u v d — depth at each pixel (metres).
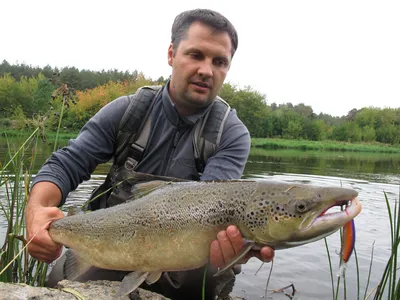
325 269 1.11
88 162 0.84
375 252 1.26
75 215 0.69
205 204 0.61
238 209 0.59
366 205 1.96
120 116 0.85
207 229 0.60
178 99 0.83
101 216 0.67
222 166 0.81
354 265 1.15
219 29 0.80
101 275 0.80
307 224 0.56
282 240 0.58
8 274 0.76
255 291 0.95
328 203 0.56
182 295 0.84
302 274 1.07
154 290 0.87
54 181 0.76
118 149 0.86
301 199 0.57
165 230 0.62
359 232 1.48
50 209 0.71
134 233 0.63
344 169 4.05
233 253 0.59
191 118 0.84
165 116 0.85
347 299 0.92
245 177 2.72
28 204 0.73
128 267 0.65
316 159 5.89
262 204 0.58
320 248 1.30
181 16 0.85
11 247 0.77
